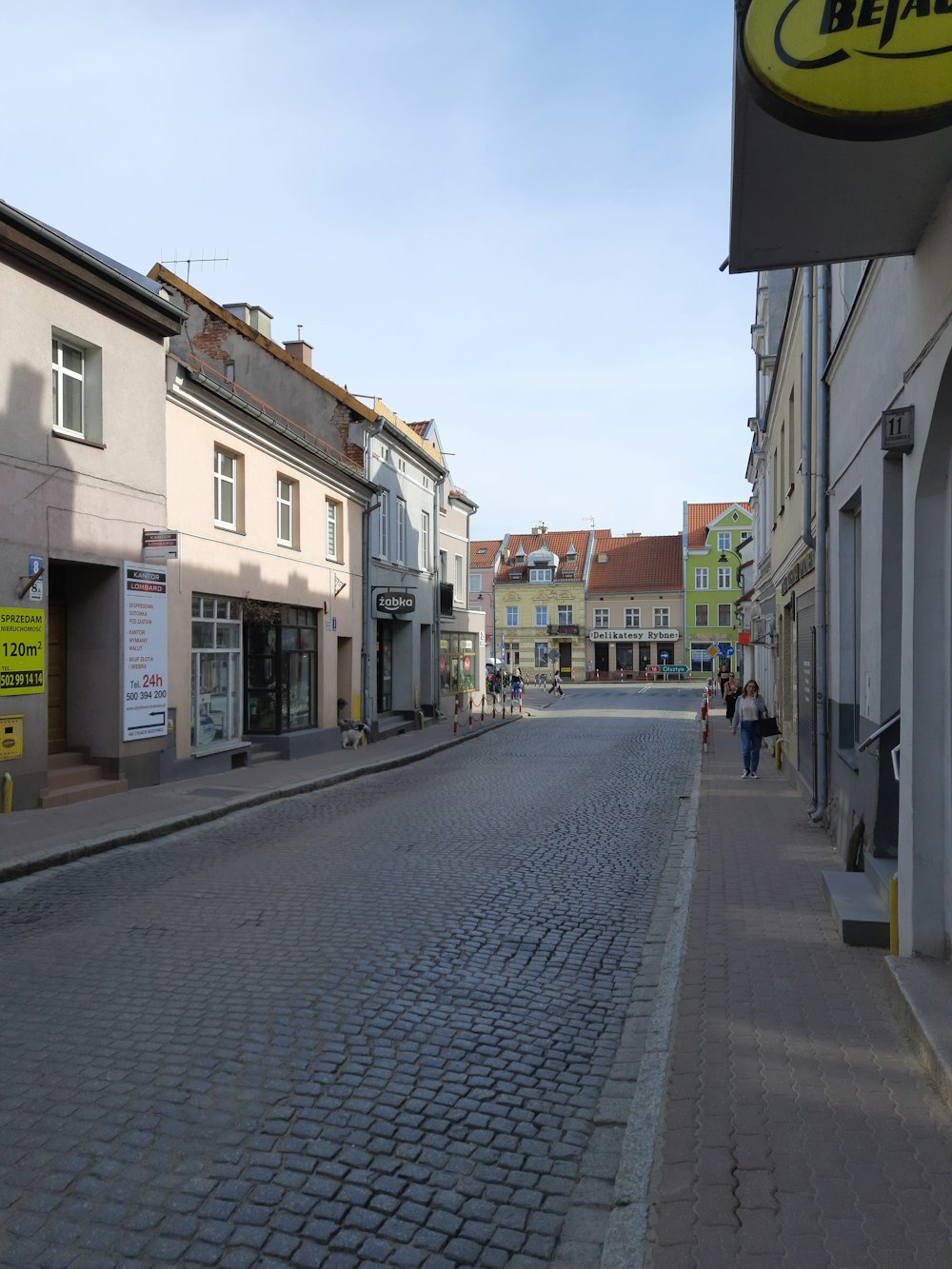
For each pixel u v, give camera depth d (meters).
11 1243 3.34
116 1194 3.65
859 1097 4.22
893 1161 3.67
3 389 11.91
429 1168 3.91
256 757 19.34
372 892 8.57
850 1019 5.18
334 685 23.08
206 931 7.24
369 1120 4.30
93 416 13.75
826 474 11.09
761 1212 3.35
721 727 30.41
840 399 10.30
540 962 6.65
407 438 28.19
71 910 7.92
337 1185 3.75
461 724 31.48
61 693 14.30
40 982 6.03
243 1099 4.46
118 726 14.29
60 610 14.30
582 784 16.75
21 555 12.22
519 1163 3.97
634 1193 3.62
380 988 6.00
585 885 8.98
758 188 4.84
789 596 16.62
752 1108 4.13
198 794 14.34
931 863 5.59
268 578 19.41
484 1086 4.68
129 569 14.35
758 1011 5.31
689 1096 4.27
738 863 9.54
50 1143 4.01
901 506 7.58
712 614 74.00
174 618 15.78
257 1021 5.40
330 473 22.52
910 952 5.63
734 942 6.73
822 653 11.45
